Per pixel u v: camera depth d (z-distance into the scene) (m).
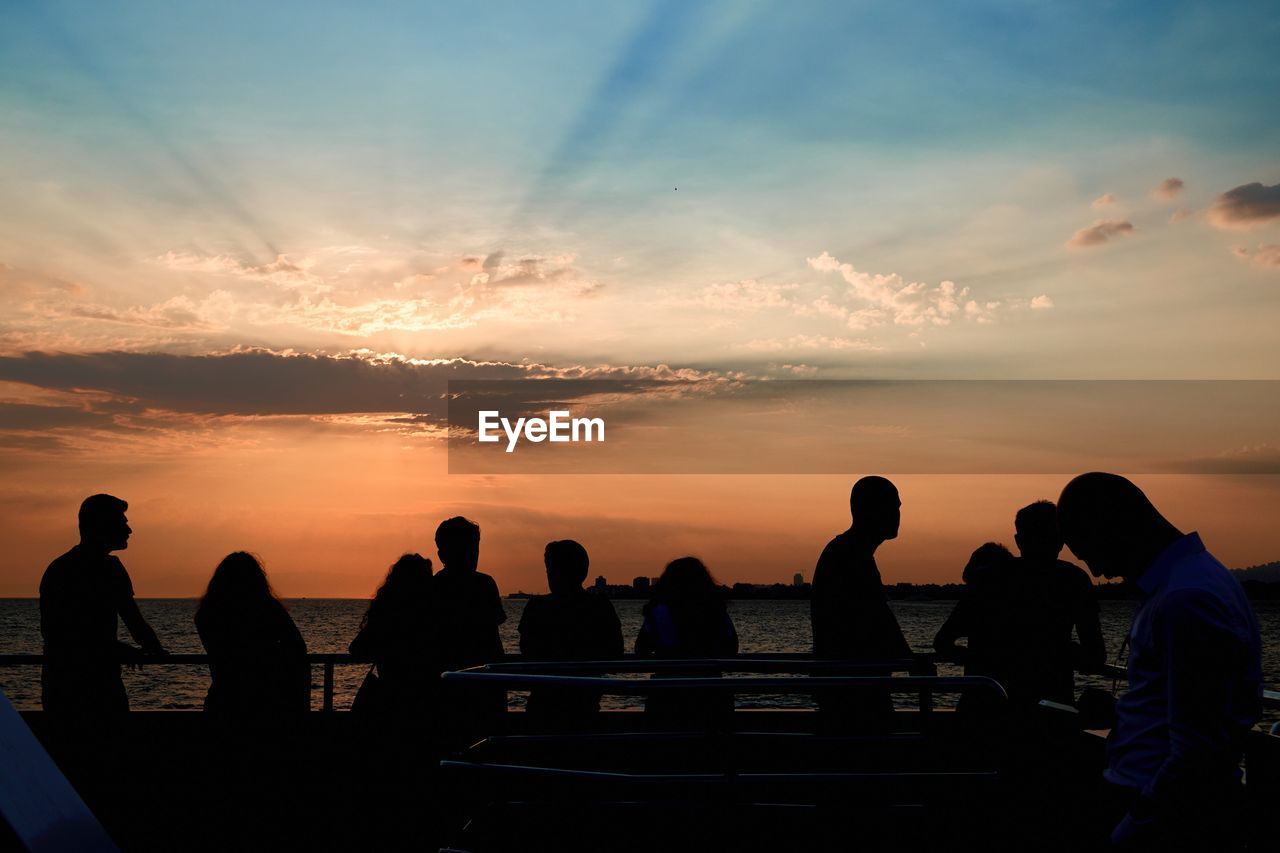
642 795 4.61
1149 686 2.75
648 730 5.41
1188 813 2.49
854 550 5.18
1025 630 5.19
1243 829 2.91
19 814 1.79
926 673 5.11
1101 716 3.47
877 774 4.20
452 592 5.87
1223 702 2.49
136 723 7.24
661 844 4.22
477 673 3.94
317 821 5.69
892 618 5.16
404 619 5.84
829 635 5.12
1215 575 2.62
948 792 4.21
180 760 6.34
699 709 5.32
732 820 4.21
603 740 4.61
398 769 5.72
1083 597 5.21
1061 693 5.11
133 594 6.12
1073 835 3.50
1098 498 2.82
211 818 5.69
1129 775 2.77
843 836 4.22
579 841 4.25
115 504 6.06
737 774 4.22
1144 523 2.77
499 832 4.27
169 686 27.88
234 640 5.95
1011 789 3.88
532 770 4.07
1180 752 2.50
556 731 5.51
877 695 5.06
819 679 3.89
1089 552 2.86
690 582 5.72
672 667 4.35
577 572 5.75
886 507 5.13
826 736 4.87
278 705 5.95
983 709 4.93
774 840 4.23
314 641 59.44
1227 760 2.47
